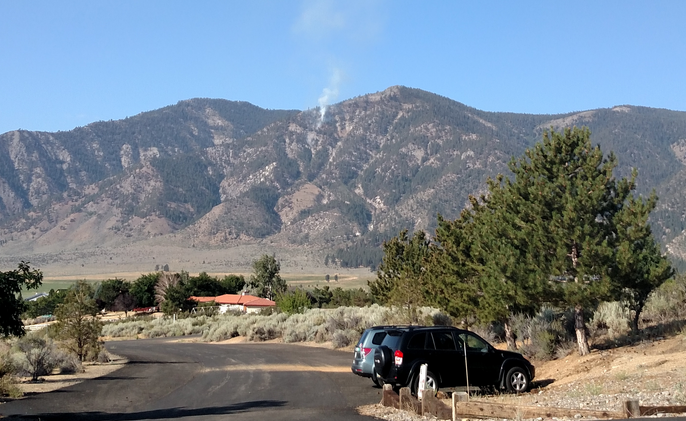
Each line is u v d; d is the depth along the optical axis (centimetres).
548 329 2123
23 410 1518
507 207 1998
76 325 2938
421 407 1285
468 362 1595
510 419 1143
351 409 1439
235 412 1434
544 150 1945
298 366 2556
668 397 1201
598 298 1784
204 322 7106
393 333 1627
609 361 1727
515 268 1855
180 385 2030
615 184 1872
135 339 6072
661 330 1947
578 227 1777
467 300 2327
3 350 2567
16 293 1439
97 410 1528
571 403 1270
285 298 6362
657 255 1894
